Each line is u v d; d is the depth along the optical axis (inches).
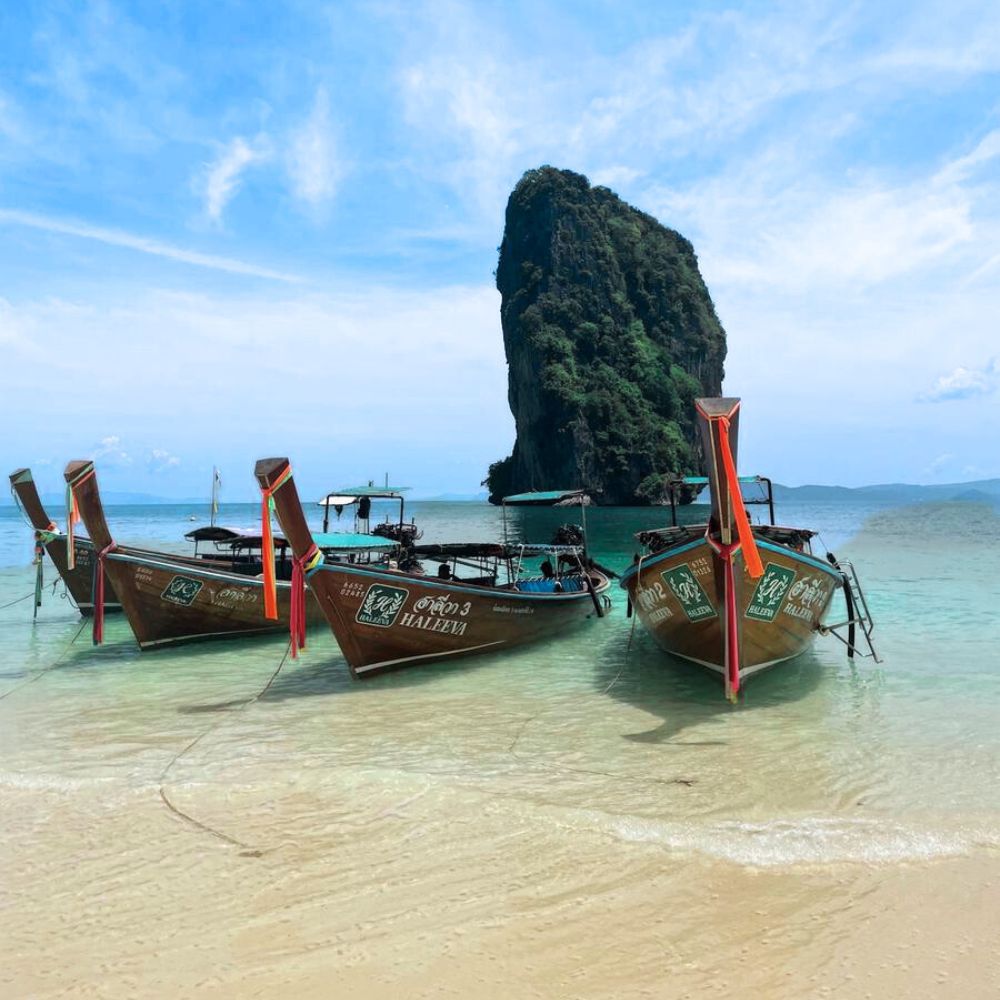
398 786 223.6
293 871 172.1
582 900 157.8
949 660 390.0
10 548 1267.2
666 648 386.9
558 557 555.8
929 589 649.6
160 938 146.1
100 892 163.9
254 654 434.9
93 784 229.1
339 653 435.8
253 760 252.4
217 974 134.6
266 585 317.7
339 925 149.6
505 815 201.3
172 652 440.5
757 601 317.7
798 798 212.2
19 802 215.8
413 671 382.9
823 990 127.6
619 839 185.5
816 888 161.3
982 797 211.5
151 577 426.0
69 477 407.2
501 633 417.4
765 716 298.2
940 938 142.1
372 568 348.8
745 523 264.2
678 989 128.6
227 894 162.1
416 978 132.6
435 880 167.0
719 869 170.1
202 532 537.6
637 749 259.4
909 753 250.5
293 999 127.4
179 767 245.3
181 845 186.5
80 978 134.0
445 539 1439.5
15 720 304.2
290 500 323.0
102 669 399.5
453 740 273.3
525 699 330.6
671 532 410.9
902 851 177.2
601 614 530.3
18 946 144.1
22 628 526.3
